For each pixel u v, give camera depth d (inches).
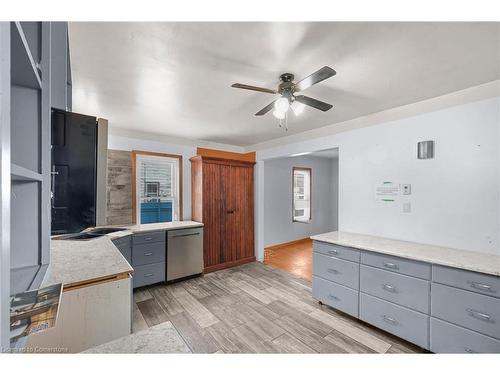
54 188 67.2
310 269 156.1
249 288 124.5
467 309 64.2
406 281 76.2
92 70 69.1
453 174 85.7
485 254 76.4
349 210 118.0
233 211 163.2
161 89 82.3
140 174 141.8
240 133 145.7
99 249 74.9
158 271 125.0
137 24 49.3
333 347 76.9
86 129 71.7
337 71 69.6
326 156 239.1
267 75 71.7
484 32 51.6
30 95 35.9
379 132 106.7
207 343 79.3
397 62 64.7
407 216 97.3
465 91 82.5
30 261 36.7
